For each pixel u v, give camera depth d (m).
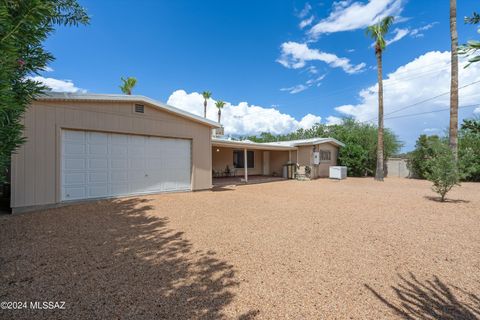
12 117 2.43
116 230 4.61
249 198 8.44
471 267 3.11
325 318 2.10
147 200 7.50
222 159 16.94
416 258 3.39
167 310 2.19
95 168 7.09
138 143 8.11
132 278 2.79
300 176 16.75
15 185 5.67
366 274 2.93
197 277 2.83
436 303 2.32
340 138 21.06
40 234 4.29
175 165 9.19
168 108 8.56
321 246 3.87
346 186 12.59
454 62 10.19
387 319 2.09
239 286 2.64
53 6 2.67
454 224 5.12
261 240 4.15
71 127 6.53
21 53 2.47
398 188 11.72
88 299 2.35
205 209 6.57
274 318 2.10
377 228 4.85
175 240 4.12
